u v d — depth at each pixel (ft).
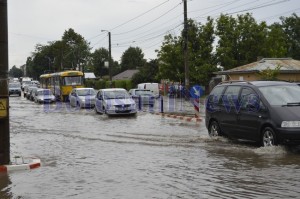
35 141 48.91
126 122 71.46
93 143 46.47
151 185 26.50
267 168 30.86
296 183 26.27
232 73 147.43
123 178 28.60
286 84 42.09
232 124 43.73
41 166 33.73
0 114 32.91
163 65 175.63
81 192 25.32
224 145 42.68
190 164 32.96
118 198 23.79
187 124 66.33
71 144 46.03
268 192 24.26
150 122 70.85
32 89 167.12
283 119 36.91
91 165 33.68
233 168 31.09
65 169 32.30
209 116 48.37
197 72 170.09
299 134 36.27
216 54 178.19
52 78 174.09
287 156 35.58
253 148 40.24
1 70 32.94
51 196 24.63
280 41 188.44
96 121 74.38
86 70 359.25
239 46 178.81
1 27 32.91
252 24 177.27
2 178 29.63
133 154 38.34
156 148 41.65
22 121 75.82
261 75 130.62
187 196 23.84
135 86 234.99
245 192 24.38
